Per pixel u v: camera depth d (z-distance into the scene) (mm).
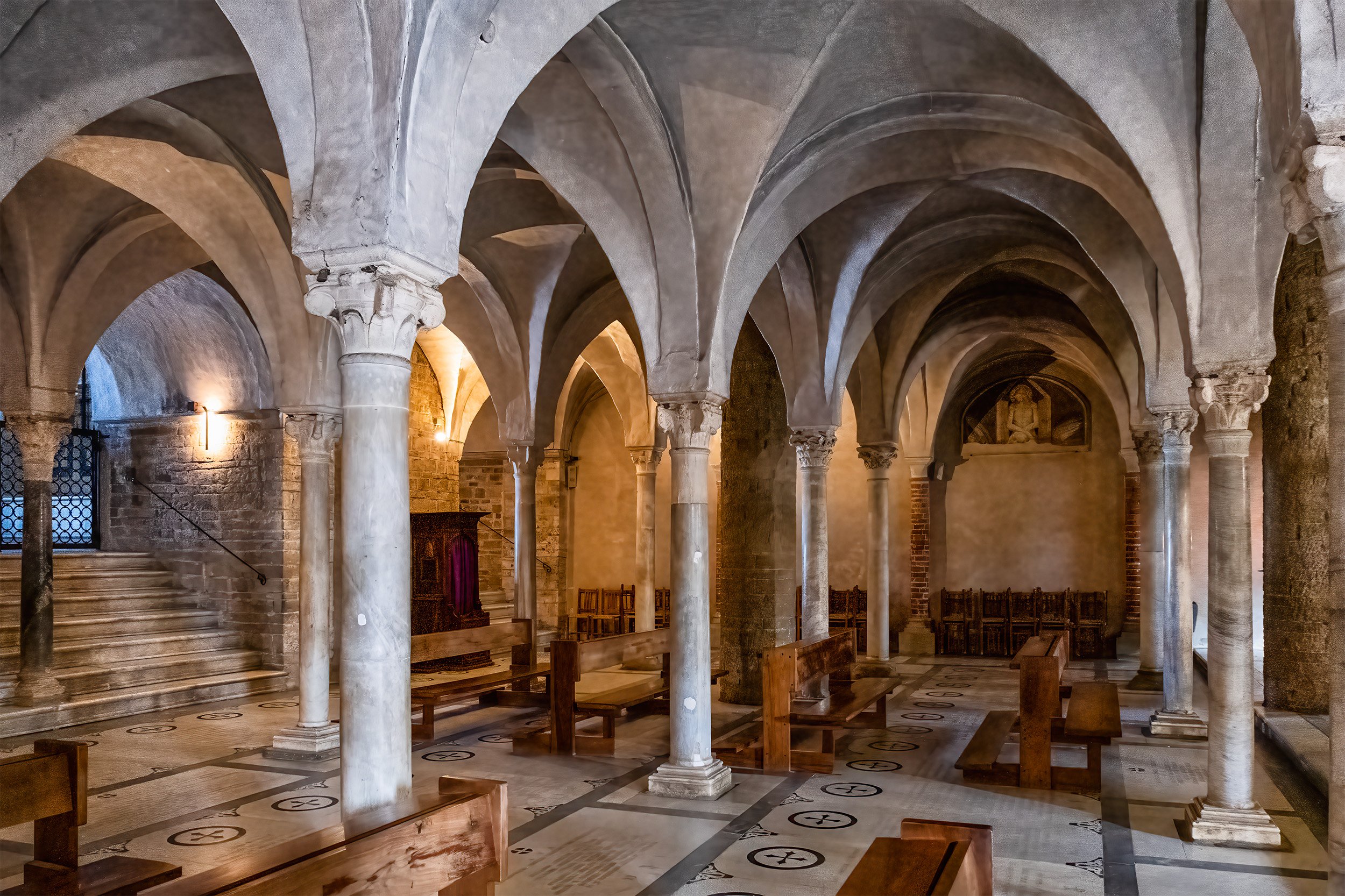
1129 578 18547
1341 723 3814
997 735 9078
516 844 6770
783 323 11898
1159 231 7551
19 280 10797
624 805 7797
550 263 13039
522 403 13742
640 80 7402
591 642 10117
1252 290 6672
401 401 5098
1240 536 6961
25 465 11094
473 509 21047
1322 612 11250
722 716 11891
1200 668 15703
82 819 5004
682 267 8172
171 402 15023
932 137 8594
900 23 7004
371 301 4918
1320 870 6305
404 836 3811
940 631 19500
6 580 12977
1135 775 8898
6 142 6035
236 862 3438
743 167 7781
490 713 11914
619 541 21656
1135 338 13922
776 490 12867
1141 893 5898
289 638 14180
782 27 6996
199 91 7961
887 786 8414
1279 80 4016
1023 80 7223
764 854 6570
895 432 15344
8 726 10477
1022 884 6043
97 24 6152
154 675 12695
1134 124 6602
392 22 4793
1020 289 15461
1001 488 20219
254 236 9289
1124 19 6266
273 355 9727
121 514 15391
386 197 4848
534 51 5465
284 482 14195
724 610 12992
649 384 8375
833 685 11836
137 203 10719
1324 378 11297
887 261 11609
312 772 8891
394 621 5027
